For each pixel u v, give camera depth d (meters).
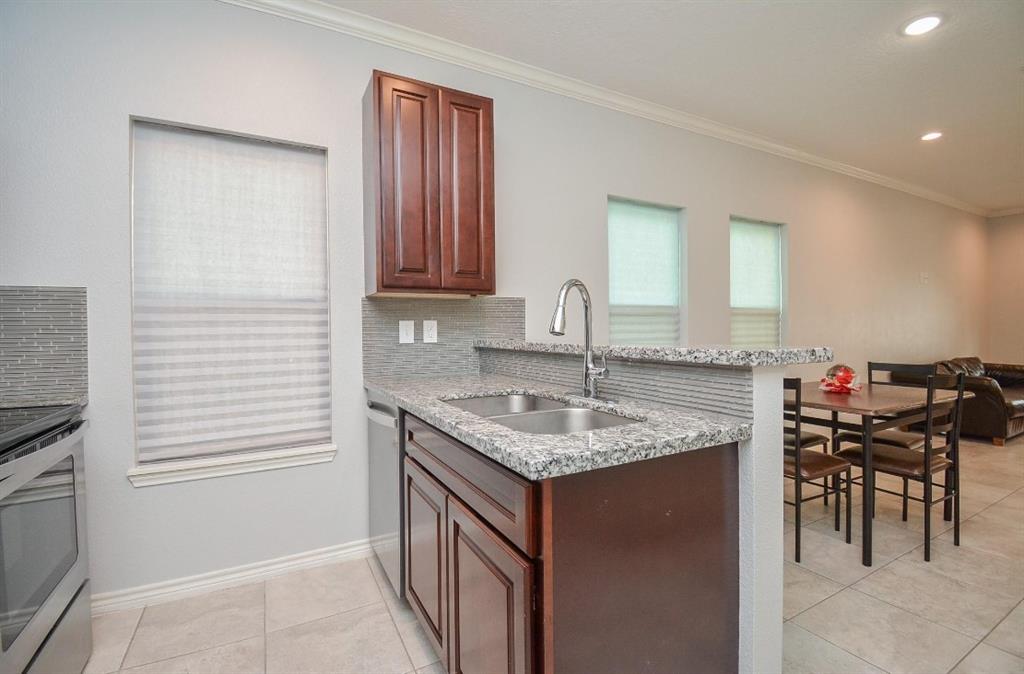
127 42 1.95
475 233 2.29
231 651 1.71
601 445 1.07
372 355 2.43
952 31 2.51
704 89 3.13
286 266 2.30
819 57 2.75
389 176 2.13
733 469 1.32
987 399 4.53
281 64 2.23
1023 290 6.36
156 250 2.06
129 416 1.98
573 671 1.06
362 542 2.43
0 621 1.14
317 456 2.32
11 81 1.78
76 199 1.88
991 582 2.12
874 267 4.99
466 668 1.35
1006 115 3.53
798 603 1.97
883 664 1.61
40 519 1.35
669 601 1.21
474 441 1.19
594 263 3.19
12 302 1.79
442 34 2.51
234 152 2.20
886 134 3.89
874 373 4.95
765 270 4.24
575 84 3.04
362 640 1.77
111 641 1.76
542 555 1.02
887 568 2.25
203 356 2.14
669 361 1.50
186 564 2.08
